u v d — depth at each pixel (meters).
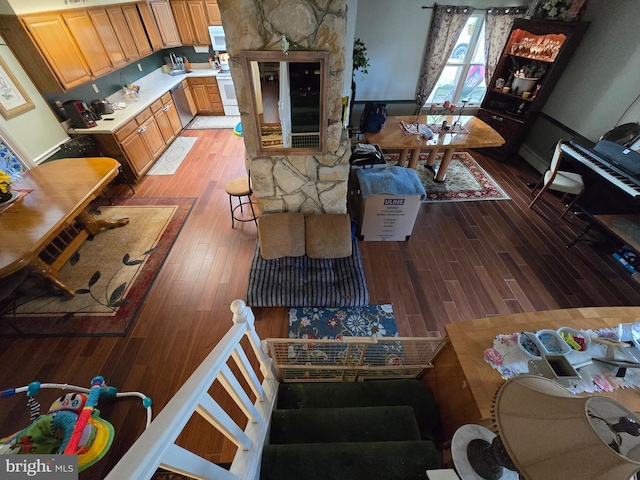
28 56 2.95
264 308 2.55
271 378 1.70
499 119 4.52
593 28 3.54
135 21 4.43
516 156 4.86
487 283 2.81
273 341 1.55
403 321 2.47
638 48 3.07
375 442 1.30
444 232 3.38
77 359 2.15
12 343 2.24
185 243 3.15
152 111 4.43
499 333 1.50
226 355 0.92
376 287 2.75
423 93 4.91
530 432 0.68
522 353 1.42
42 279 2.63
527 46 4.00
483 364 1.38
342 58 1.89
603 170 2.99
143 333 2.33
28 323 2.37
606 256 3.09
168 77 5.34
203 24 5.11
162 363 2.14
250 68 1.87
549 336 1.47
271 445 1.29
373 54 4.56
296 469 1.22
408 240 3.26
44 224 2.21
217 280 2.76
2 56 2.81
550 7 3.63
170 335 2.32
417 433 1.46
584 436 0.58
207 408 0.79
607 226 2.65
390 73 4.79
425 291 2.72
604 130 3.48
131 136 3.92
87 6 3.52
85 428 1.51
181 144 5.03
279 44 1.82
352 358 2.05
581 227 3.46
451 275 2.88
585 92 3.68
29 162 3.04
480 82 5.12
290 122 2.13
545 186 3.52
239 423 1.80
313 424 1.48
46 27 2.99
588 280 2.85
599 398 0.63
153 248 3.08
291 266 2.62
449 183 4.20
